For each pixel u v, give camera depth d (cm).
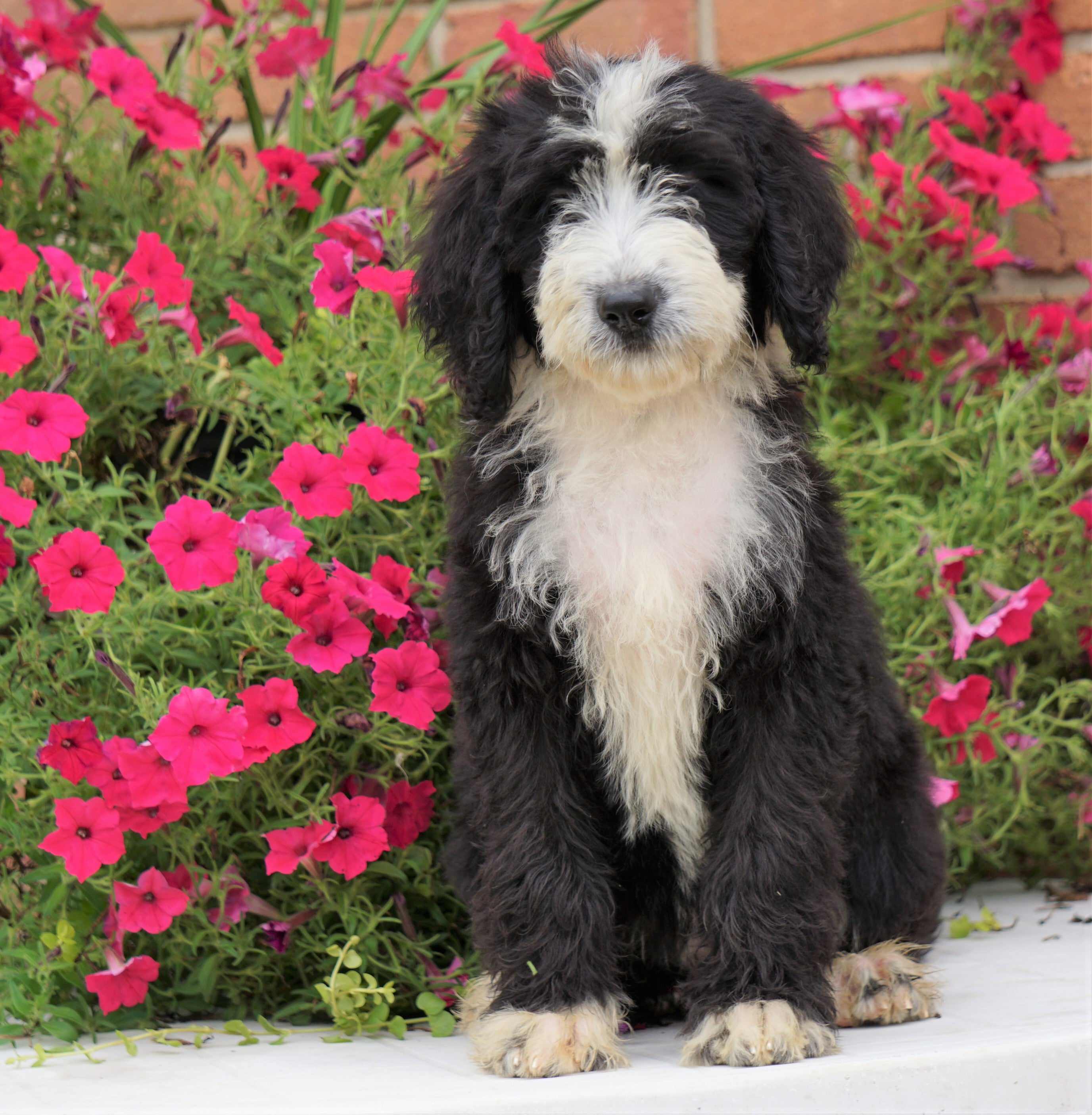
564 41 372
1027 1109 196
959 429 320
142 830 234
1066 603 325
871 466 328
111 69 298
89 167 316
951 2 376
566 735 231
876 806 251
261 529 246
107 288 269
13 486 260
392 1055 223
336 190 346
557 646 228
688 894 246
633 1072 203
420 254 260
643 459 234
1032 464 315
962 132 374
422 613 262
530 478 235
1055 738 326
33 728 244
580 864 227
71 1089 203
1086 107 370
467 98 337
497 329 235
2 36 296
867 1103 190
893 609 306
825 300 239
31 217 311
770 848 218
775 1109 188
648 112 229
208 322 311
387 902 260
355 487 269
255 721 234
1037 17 366
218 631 250
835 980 232
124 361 277
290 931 246
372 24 369
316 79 337
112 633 243
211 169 340
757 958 214
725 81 241
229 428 278
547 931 221
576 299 219
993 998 239
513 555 229
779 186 233
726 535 229
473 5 426
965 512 313
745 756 225
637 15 411
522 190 230
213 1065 218
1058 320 347
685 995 230
